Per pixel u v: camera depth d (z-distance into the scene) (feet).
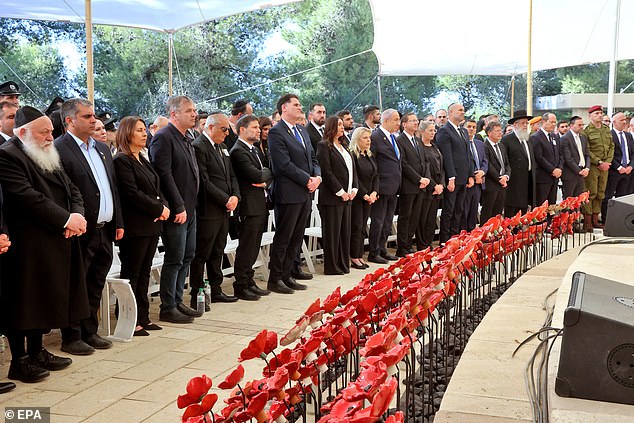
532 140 38.81
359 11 91.71
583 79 90.43
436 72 54.29
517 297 15.74
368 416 5.09
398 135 33.04
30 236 15.26
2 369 16.35
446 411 8.87
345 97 90.94
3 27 78.64
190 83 86.63
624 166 42.24
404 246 32.81
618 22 49.42
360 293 10.36
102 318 19.07
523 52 52.39
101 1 38.81
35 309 15.23
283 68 91.09
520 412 8.84
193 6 40.27
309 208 25.49
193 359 16.85
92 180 17.66
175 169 20.59
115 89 82.74
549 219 27.14
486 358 11.10
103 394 14.33
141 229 18.98
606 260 16.07
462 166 35.19
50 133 16.02
